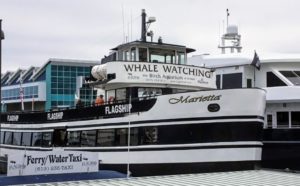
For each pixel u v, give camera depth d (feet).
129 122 63.05
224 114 58.03
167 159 59.82
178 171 59.36
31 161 48.39
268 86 78.28
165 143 60.03
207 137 58.34
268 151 73.36
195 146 58.65
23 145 82.28
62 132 73.92
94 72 72.28
